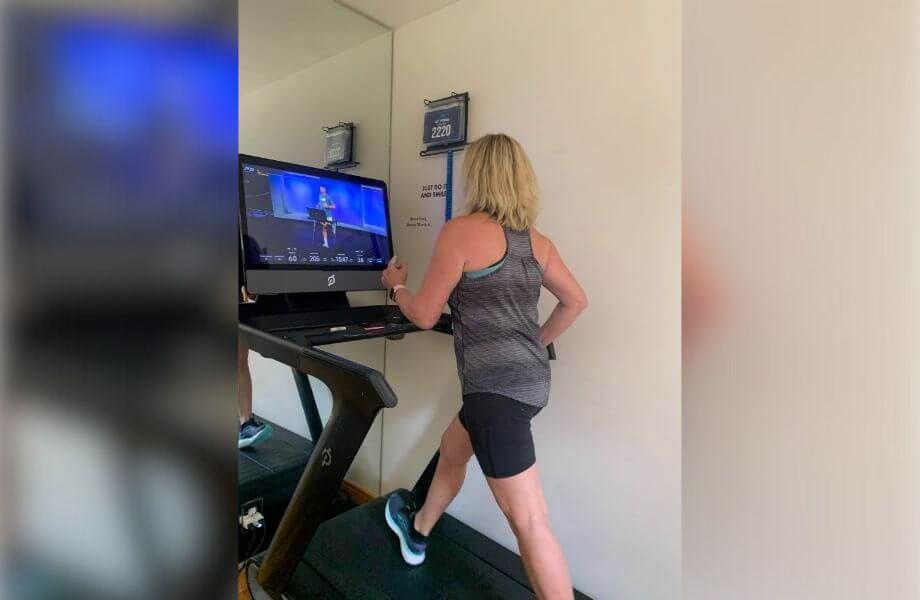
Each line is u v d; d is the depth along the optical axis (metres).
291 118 2.19
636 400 1.60
